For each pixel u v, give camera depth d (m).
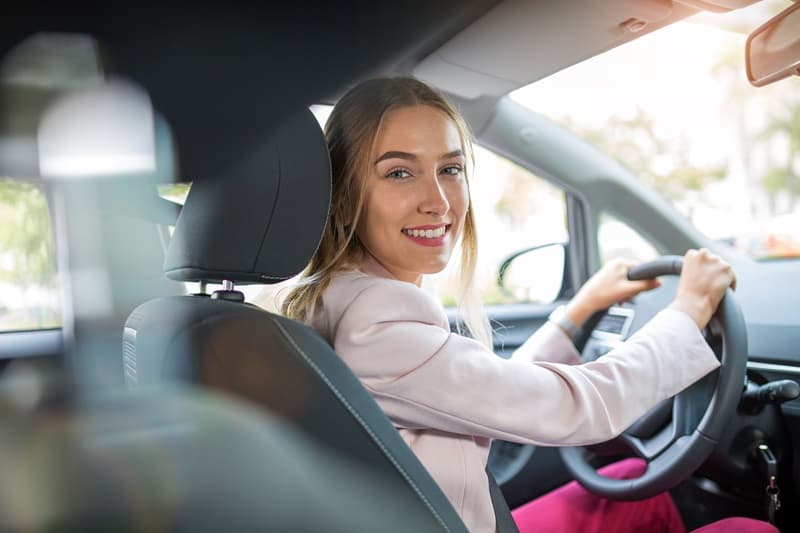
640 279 1.41
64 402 0.53
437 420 0.89
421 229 1.02
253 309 0.74
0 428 0.49
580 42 1.52
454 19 1.26
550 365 0.98
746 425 1.33
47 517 0.45
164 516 0.49
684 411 1.23
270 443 0.56
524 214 2.12
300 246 0.82
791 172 4.06
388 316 0.90
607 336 1.53
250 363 0.68
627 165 2.21
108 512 0.46
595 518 1.38
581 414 0.94
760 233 1.95
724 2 1.33
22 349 1.05
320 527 0.59
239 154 0.59
